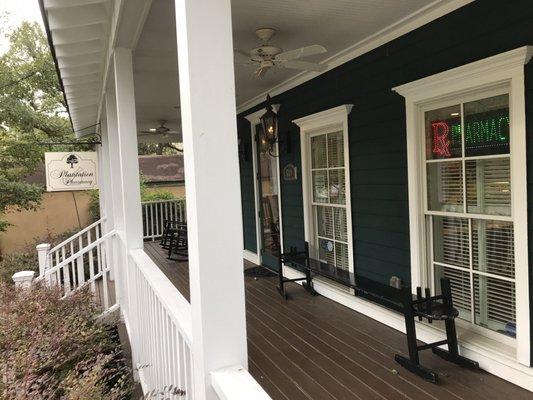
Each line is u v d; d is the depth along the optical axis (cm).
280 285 473
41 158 1081
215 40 141
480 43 275
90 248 466
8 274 677
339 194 447
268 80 492
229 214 145
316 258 496
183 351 181
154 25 302
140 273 311
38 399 210
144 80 463
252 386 131
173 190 1552
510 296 279
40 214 1288
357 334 358
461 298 314
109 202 659
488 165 285
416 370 284
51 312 349
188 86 139
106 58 373
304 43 369
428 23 313
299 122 487
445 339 310
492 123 279
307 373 294
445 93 298
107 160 668
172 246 771
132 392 312
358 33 346
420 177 333
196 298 147
